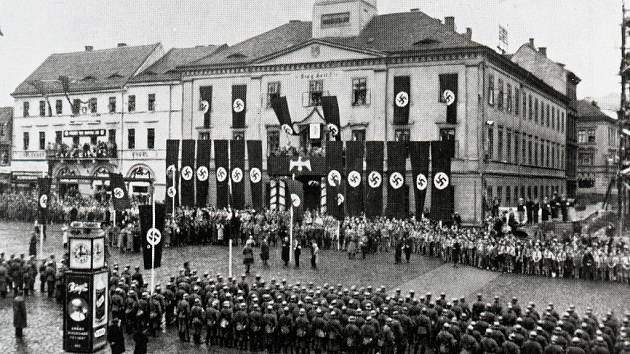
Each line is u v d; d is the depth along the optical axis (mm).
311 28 71688
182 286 27000
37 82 82312
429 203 58094
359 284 34469
